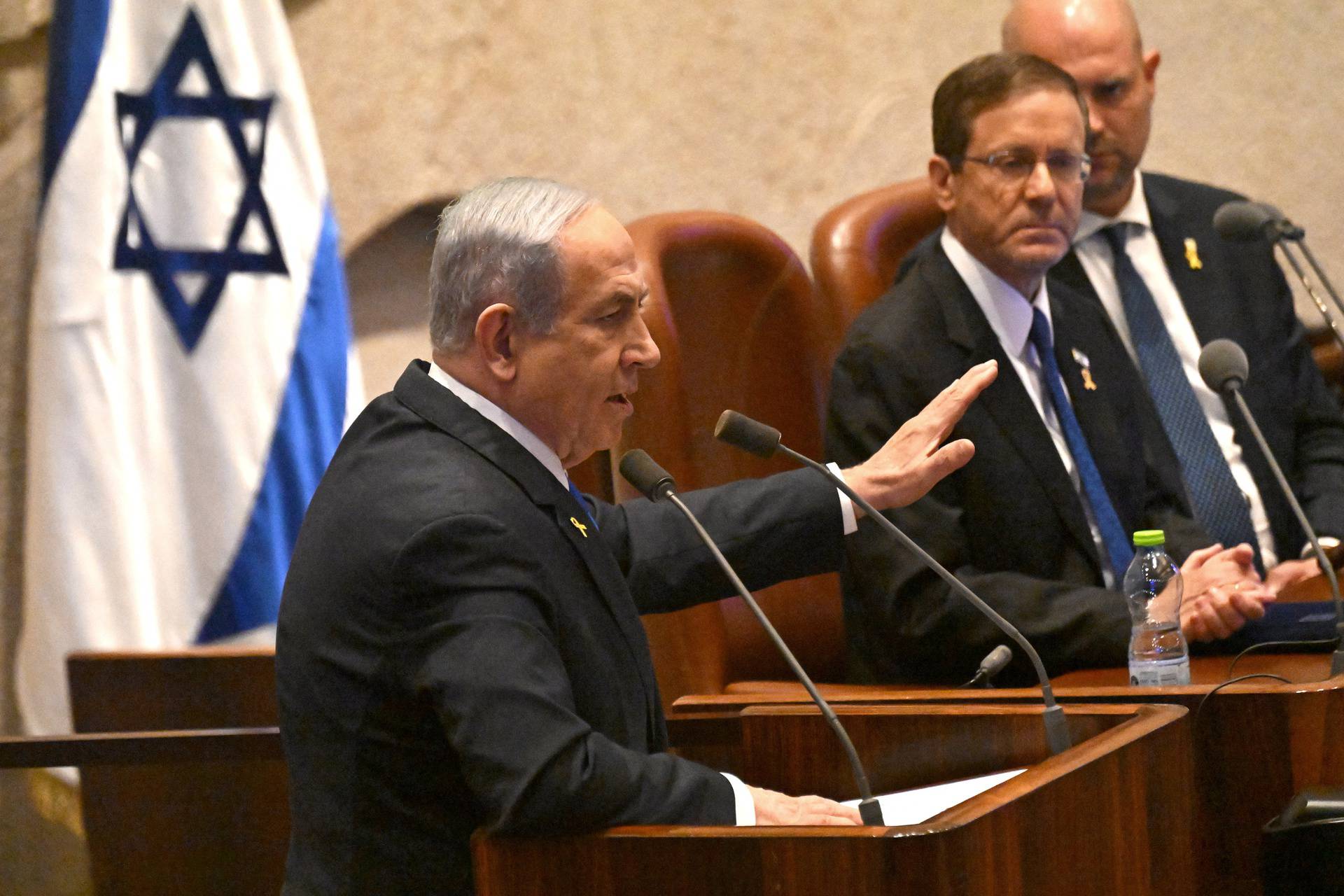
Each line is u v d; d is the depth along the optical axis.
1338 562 12.16
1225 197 13.94
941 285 11.20
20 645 12.96
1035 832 5.73
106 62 12.75
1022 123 10.85
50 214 12.61
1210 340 13.19
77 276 12.59
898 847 5.39
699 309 12.48
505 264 6.82
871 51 17.09
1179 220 13.66
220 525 12.85
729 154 16.62
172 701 11.28
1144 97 13.22
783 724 7.64
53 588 12.47
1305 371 13.39
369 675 6.42
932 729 7.36
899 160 17.25
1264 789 7.37
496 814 5.97
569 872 5.88
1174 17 17.97
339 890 6.52
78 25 12.75
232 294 12.99
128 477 12.64
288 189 13.24
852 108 17.05
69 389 12.53
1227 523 12.27
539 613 6.42
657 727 7.19
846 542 10.78
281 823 11.70
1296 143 18.25
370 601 6.41
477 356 6.94
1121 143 13.15
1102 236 13.45
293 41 14.94
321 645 6.57
